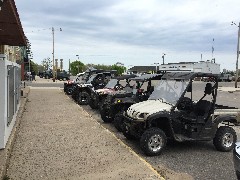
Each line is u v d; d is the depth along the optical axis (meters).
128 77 13.44
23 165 6.30
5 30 11.07
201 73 8.03
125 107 10.26
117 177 5.66
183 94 7.88
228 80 64.56
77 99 17.83
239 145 5.77
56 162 6.50
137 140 8.94
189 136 7.76
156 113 7.43
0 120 7.10
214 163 7.00
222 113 8.05
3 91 7.17
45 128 10.01
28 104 16.58
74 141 8.29
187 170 6.48
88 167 6.20
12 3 6.72
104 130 9.78
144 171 6.00
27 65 60.88
